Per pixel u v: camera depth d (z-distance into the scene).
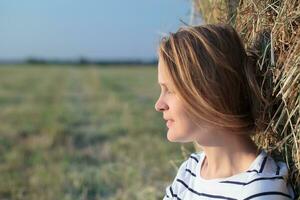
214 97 1.77
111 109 17.42
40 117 15.45
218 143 1.86
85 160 8.33
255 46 2.03
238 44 1.85
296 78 1.82
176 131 1.86
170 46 1.82
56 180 6.66
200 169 1.99
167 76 1.81
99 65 91.62
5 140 10.70
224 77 1.78
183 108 1.82
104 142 10.38
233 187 1.80
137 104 19.12
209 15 2.78
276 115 1.93
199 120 1.82
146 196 5.45
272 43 1.92
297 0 1.89
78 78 47.66
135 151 8.73
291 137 1.92
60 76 51.62
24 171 7.67
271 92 1.92
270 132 1.97
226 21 2.48
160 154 8.09
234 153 1.86
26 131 12.15
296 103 1.86
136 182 6.15
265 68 1.96
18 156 8.67
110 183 6.42
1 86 33.16
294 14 1.88
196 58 1.78
